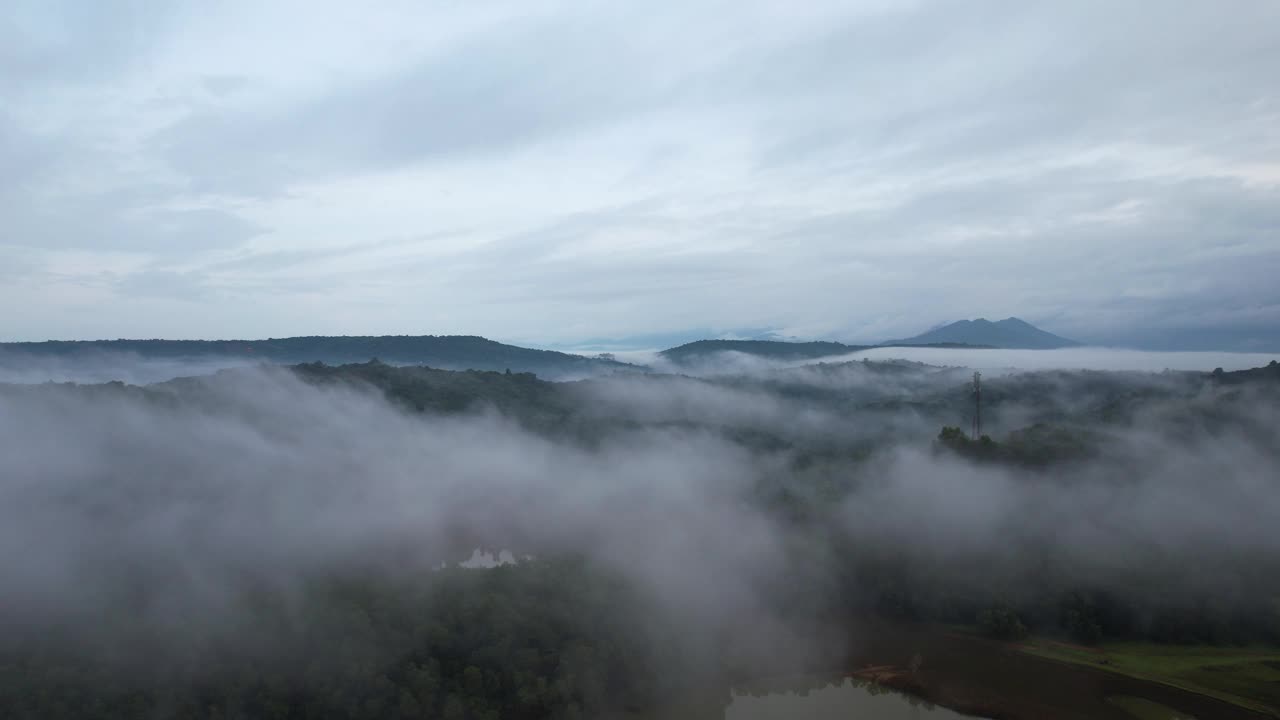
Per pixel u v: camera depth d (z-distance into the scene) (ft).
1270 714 216.33
